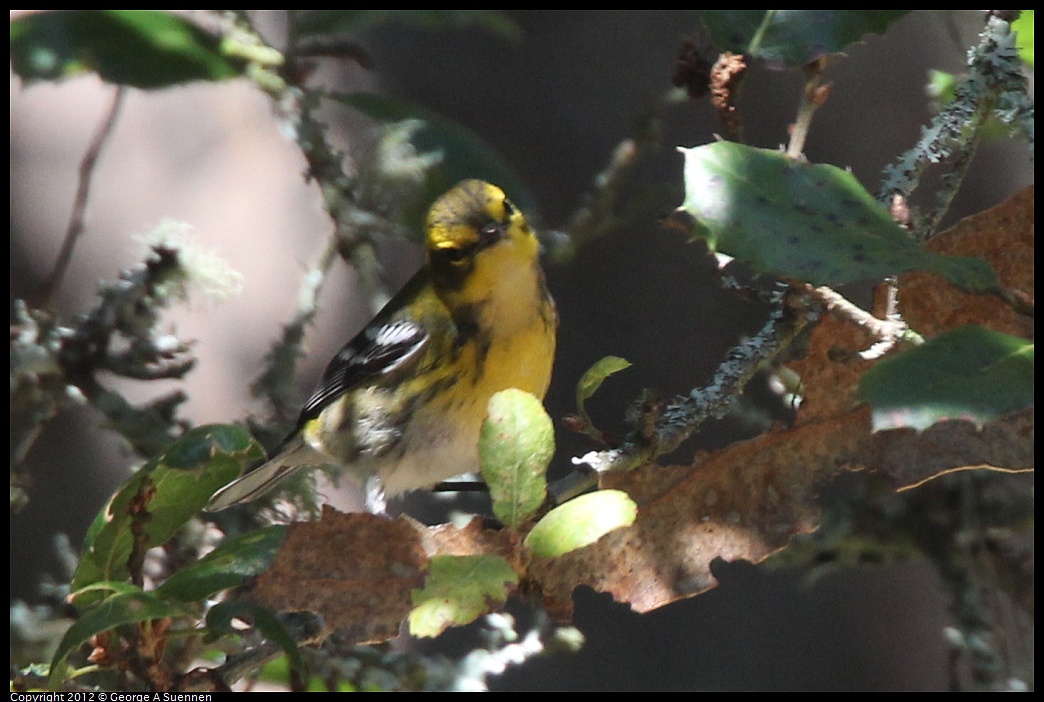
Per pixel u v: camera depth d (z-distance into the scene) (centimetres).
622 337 1295
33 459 1295
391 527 518
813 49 596
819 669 1255
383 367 967
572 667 1256
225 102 1384
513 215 948
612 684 1257
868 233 477
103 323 964
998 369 401
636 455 616
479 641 1253
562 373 1289
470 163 1073
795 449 530
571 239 1145
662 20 1357
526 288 944
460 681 794
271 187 1364
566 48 1359
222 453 574
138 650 548
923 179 1234
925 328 521
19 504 944
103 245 1338
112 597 503
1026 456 493
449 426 969
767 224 483
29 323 958
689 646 1267
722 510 530
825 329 531
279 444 1002
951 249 516
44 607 928
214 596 548
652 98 1134
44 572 1263
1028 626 971
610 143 1341
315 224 1359
